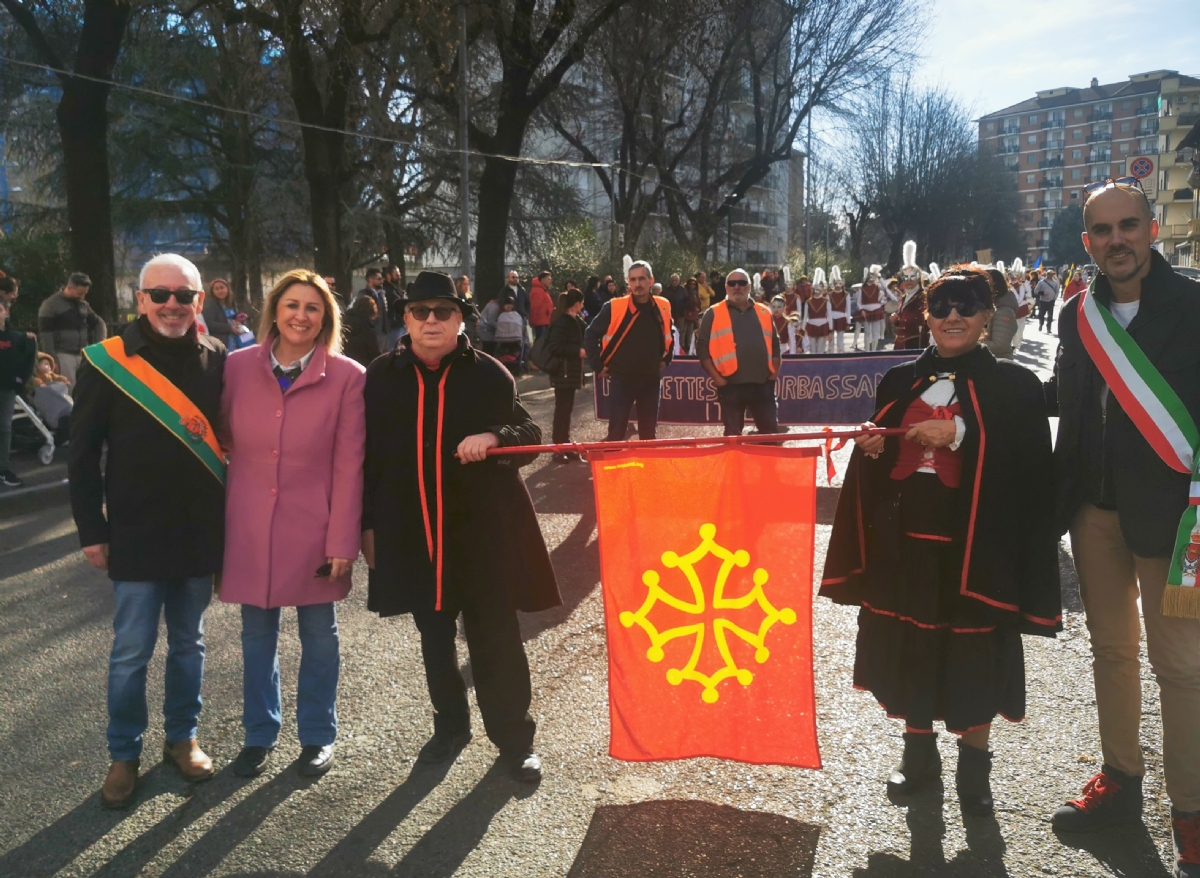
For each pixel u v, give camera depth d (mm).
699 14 27234
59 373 9836
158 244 26812
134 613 3137
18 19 13117
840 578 3145
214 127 25375
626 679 3082
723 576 3039
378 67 19734
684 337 21594
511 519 3305
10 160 23969
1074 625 4648
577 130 31688
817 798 3092
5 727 3758
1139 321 2713
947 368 2990
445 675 3391
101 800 3143
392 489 3266
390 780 3271
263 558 3250
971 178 60500
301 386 3242
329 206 16891
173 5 17609
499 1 18125
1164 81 87062
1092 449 2838
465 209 18922
